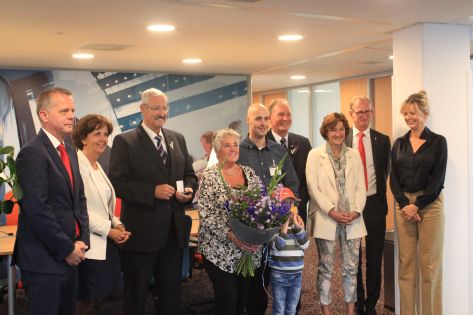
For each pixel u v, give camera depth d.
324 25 4.53
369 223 4.64
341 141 4.31
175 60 6.38
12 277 4.21
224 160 3.63
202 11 3.91
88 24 4.27
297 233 3.91
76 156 3.23
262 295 4.02
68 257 2.98
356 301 4.80
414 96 4.29
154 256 3.74
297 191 4.20
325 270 4.32
